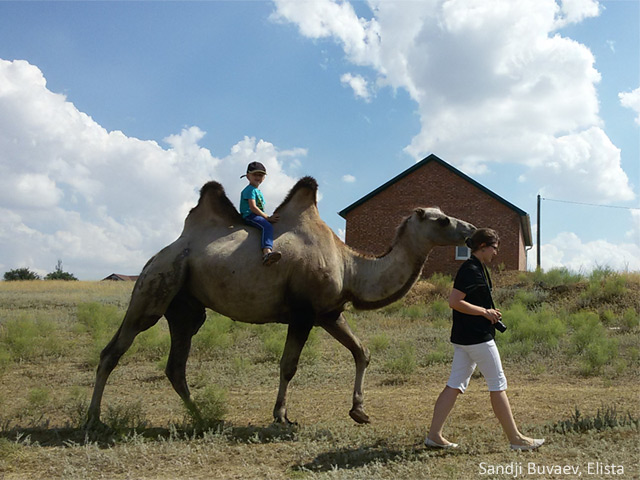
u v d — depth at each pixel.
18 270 82.50
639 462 4.93
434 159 30.80
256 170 7.27
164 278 7.03
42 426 6.91
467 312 5.42
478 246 5.68
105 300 25.19
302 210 7.33
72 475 5.14
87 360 11.63
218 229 7.24
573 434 5.93
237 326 15.63
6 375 10.81
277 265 6.94
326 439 6.17
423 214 7.18
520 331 13.45
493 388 5.46
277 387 9.59
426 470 4.95
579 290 19.67
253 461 5.54
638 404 7.53
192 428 6.62
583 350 11.90
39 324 15.95
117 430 6.50
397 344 13.62
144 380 10.34
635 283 19.59
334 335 7.28
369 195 31.56
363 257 7.45
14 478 5.08
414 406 7.88
